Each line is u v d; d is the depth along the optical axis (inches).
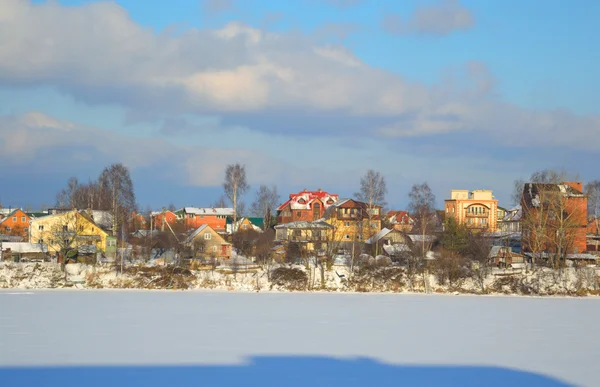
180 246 7268.7
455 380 2785.4
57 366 2960.1
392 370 2955.2
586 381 2773.1
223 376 2797.7
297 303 5487.2
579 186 7751.0
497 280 6555.1
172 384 2662.4
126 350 3344.0
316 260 6879.9
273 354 3280.0
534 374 2896.2
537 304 5625.0
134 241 7696.9
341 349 3430.1
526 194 7711.6
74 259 6958.7
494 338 3833.7
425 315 4827.8
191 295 5974.4
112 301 5467.5
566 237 6801.2
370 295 6190.9
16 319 4421.8
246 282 6510.8
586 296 6264.8
